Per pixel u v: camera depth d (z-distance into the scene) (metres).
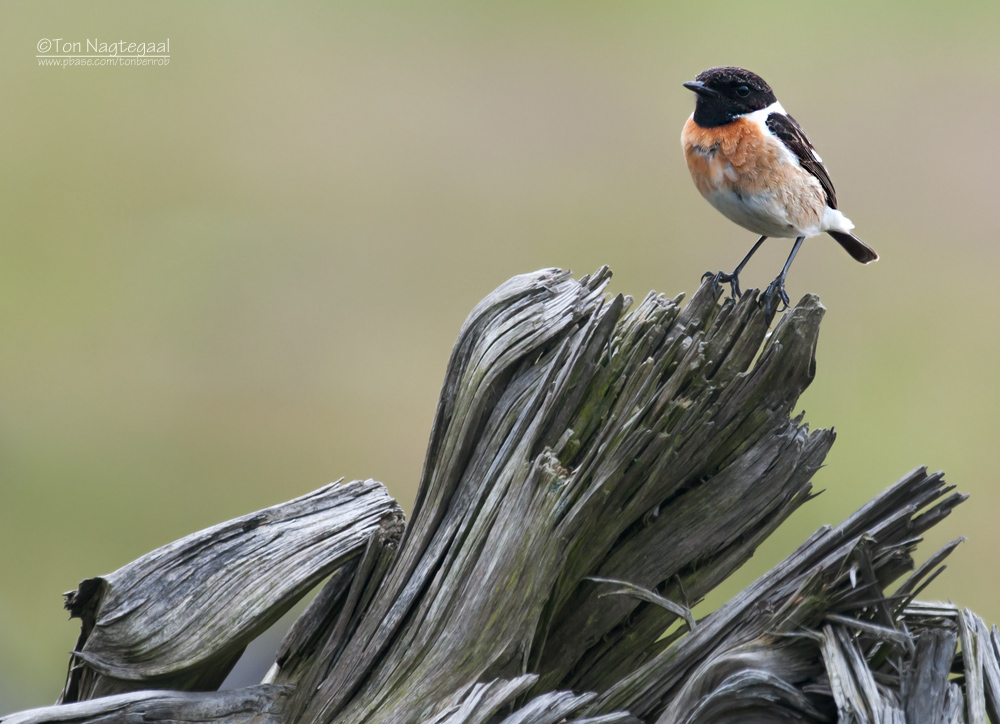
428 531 4.88
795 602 4.49
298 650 5.07
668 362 4.73
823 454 4.88
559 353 4.86
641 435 4.51
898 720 4.06
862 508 4.68
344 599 5.08
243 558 4.86
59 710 4.46
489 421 4.94
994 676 4.50
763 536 4.98
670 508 4.89
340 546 4.94
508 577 4.59
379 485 5.25
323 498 5.11
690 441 4.73
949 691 4.15
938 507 4.53
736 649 4.48
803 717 4.31
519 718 4.40
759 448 4.83
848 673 4.21
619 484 4.64
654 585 4.88
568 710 4.46
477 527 4.76
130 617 4.70
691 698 4.39
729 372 4.82
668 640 5.01
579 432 4.75
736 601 4.68
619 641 4.96
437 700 4.61
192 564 4.81
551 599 4.75
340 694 4.72
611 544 4.82
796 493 4.95
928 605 5.01
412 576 4.84
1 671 13.34
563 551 4.54
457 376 5.03
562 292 5.08
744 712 4.34
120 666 4.69
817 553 4.68
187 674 4.82
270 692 4.81
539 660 4.86
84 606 4.83
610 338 4.73
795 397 4.82
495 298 5.06
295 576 4.85
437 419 5.00
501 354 4.91
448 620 4.70
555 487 4.55
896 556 4.46
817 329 4.66
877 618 4.49
